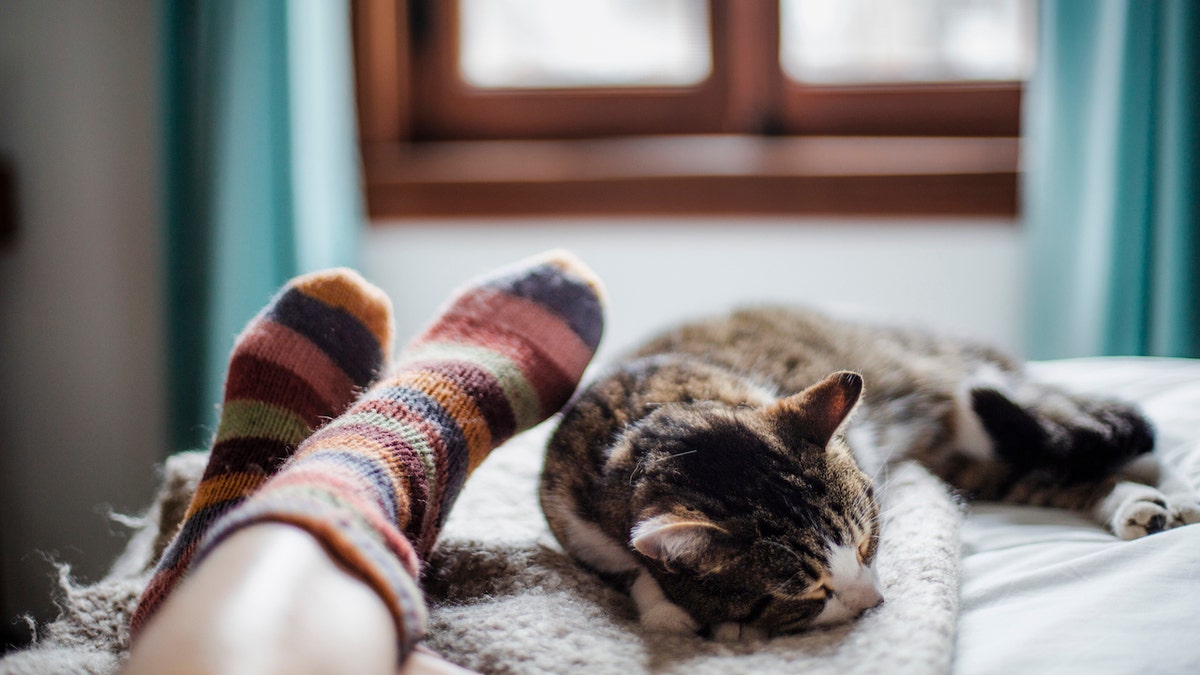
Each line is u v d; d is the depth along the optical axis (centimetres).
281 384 111
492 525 108
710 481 101
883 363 125
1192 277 158
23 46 182
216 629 63
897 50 186
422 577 96
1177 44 157
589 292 122
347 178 178
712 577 98
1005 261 181
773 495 101
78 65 182
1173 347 160
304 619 67
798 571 99
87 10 181
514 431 109
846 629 92
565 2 189
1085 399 117
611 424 108
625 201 181
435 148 192
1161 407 125
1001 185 175
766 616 99
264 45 170
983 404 117
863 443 116
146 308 186
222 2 168
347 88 177
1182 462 114
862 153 181
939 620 88
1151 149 161
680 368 115
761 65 185
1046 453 114
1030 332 171
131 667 63
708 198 179
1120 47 161
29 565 190
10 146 184
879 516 105
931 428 121
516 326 116
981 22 184
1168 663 83
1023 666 84
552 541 107
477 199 183
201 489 100
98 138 183
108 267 186
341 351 115
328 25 174
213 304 171
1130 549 95
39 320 187
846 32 186
